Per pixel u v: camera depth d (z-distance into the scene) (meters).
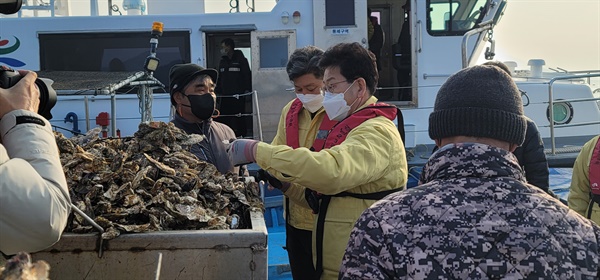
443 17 8.45
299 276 2.93
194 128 3.09
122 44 8.30
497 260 1.25
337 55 2.44
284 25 8.36
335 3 8.29
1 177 1.37
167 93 8.27
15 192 1.37
